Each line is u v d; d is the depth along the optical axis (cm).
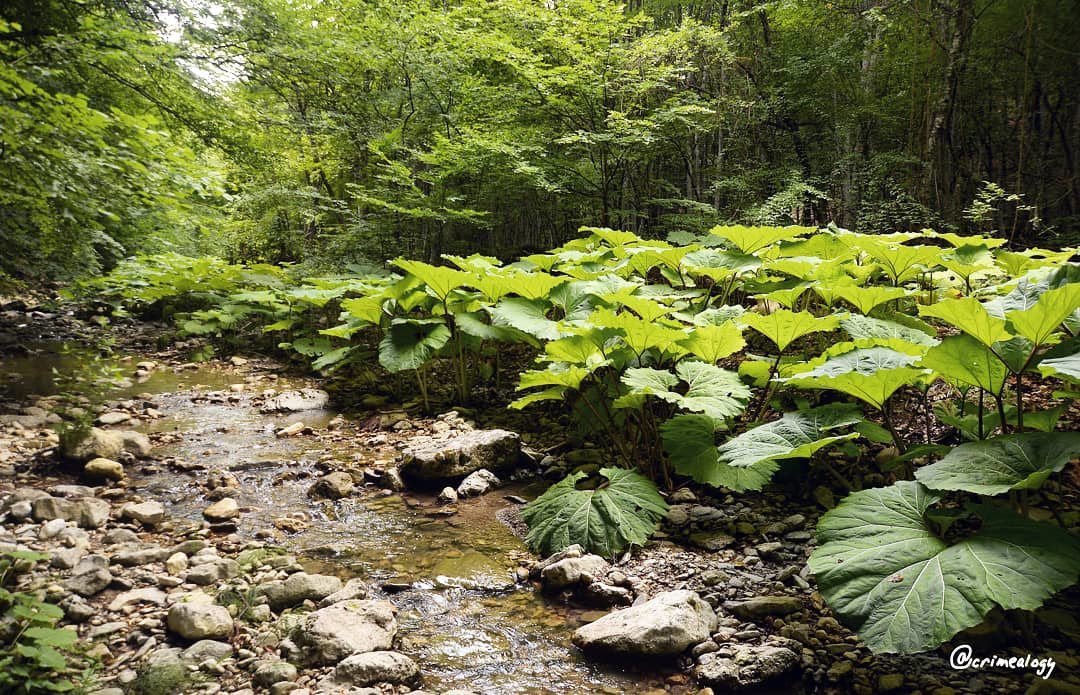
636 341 405
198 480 437
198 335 942
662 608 256
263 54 933
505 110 1050
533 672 241
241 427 566
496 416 581
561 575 299
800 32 1103
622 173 1062
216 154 1007
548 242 1268
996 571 199
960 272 512
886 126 1052
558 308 614
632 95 966
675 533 346
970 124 1091
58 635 224
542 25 1012
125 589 290
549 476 448
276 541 355
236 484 432
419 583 309
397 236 1127
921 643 189
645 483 365
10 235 770
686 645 244
